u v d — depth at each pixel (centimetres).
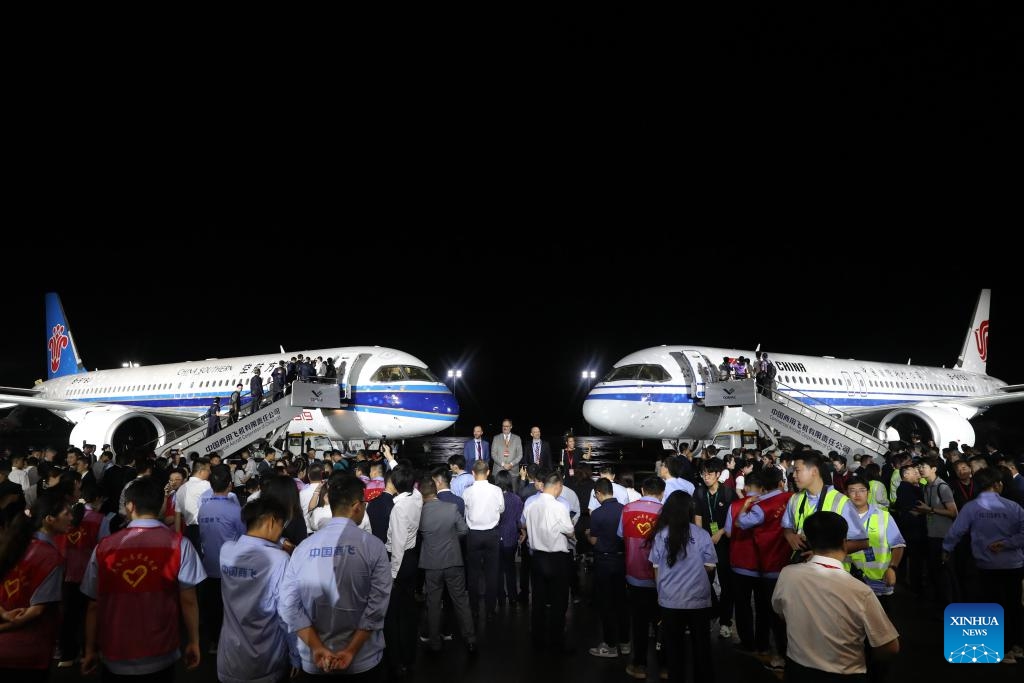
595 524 832
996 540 789
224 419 2511
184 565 501
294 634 540
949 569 968
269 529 502
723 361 2461
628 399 2411
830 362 3061
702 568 656
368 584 474
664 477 916
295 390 2236
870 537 706
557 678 755
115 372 3481
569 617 1027
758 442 2294
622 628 827
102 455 1544
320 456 2292
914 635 899
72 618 801
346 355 2584
